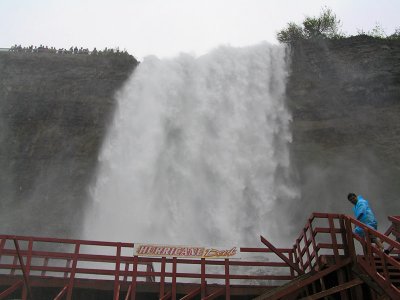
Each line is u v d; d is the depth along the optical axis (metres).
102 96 30.14
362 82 29.34
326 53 31.03
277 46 31.25
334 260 10.41
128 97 29.98
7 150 28.36
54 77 30.70
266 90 29.78
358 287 9.92
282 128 28.77
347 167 27.56
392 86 29.03
